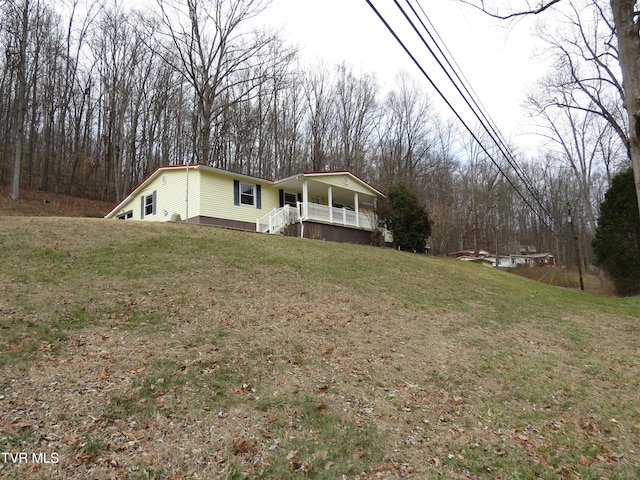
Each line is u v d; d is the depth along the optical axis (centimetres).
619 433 421
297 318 731
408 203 2233
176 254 1059
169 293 769
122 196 3400
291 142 3828
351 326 727
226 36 2655
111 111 3481
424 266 1534
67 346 505
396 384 509
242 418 390
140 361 485
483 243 4556
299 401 435
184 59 2656
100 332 562
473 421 431
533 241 5375
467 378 551
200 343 562
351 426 395
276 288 913
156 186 2094
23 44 2584
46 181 3030
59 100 3312
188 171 1923
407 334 721
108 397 396
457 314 916
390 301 946
